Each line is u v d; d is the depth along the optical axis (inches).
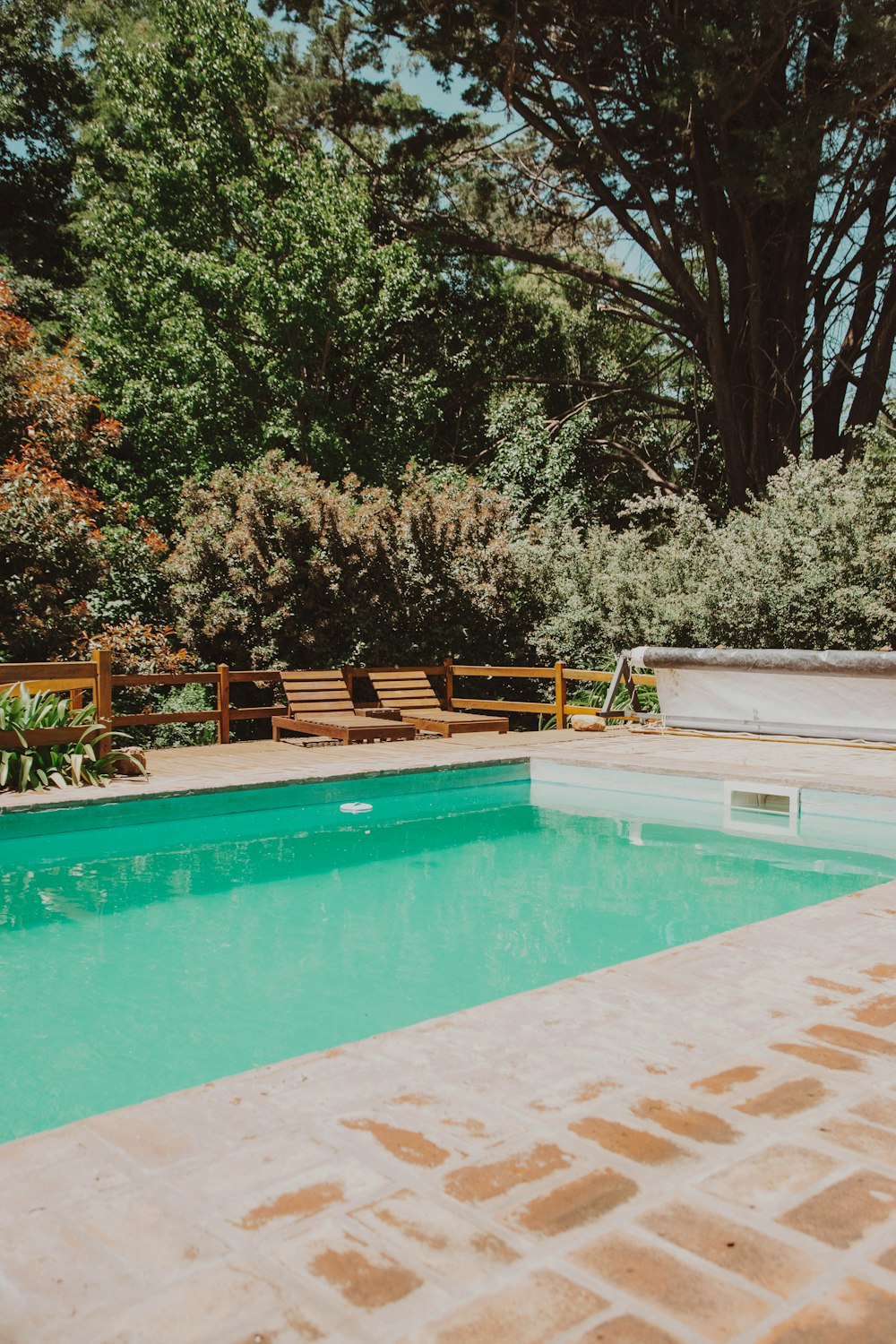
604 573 609.6
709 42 611.8
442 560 593.9
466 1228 79.4
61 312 914.1
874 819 288.4
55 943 204.4
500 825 322.3
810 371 836.0
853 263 792.3
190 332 796.0
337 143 906.1
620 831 312.5
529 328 1085.8
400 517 592.7
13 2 1115.9
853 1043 117.3
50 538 507.5
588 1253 76.2
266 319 781.3
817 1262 75.1
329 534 559.5
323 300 777.6
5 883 251.9
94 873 263.0
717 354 777.6
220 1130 95.8
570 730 474.6
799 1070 109.6
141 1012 167.5
